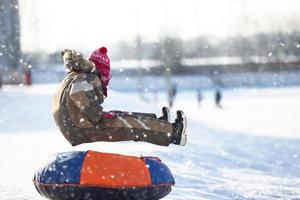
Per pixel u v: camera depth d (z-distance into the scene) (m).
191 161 31.03
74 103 14.73
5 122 50.12
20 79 124.31
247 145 46.16
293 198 22.22
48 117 54.22
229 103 130.62
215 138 47.94
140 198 15.03
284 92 167.62
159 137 15.06
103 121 14.86
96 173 14.73
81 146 31.36
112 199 14.89
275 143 49.09
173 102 124.81
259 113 96.75
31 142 37.16
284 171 32.41
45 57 188.50
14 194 19.22
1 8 118.44
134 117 15.12
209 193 21.70
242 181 26.69
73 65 14.91
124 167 14.96
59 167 14.98
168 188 15.50
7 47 121.94
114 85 195.62
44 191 15.22
